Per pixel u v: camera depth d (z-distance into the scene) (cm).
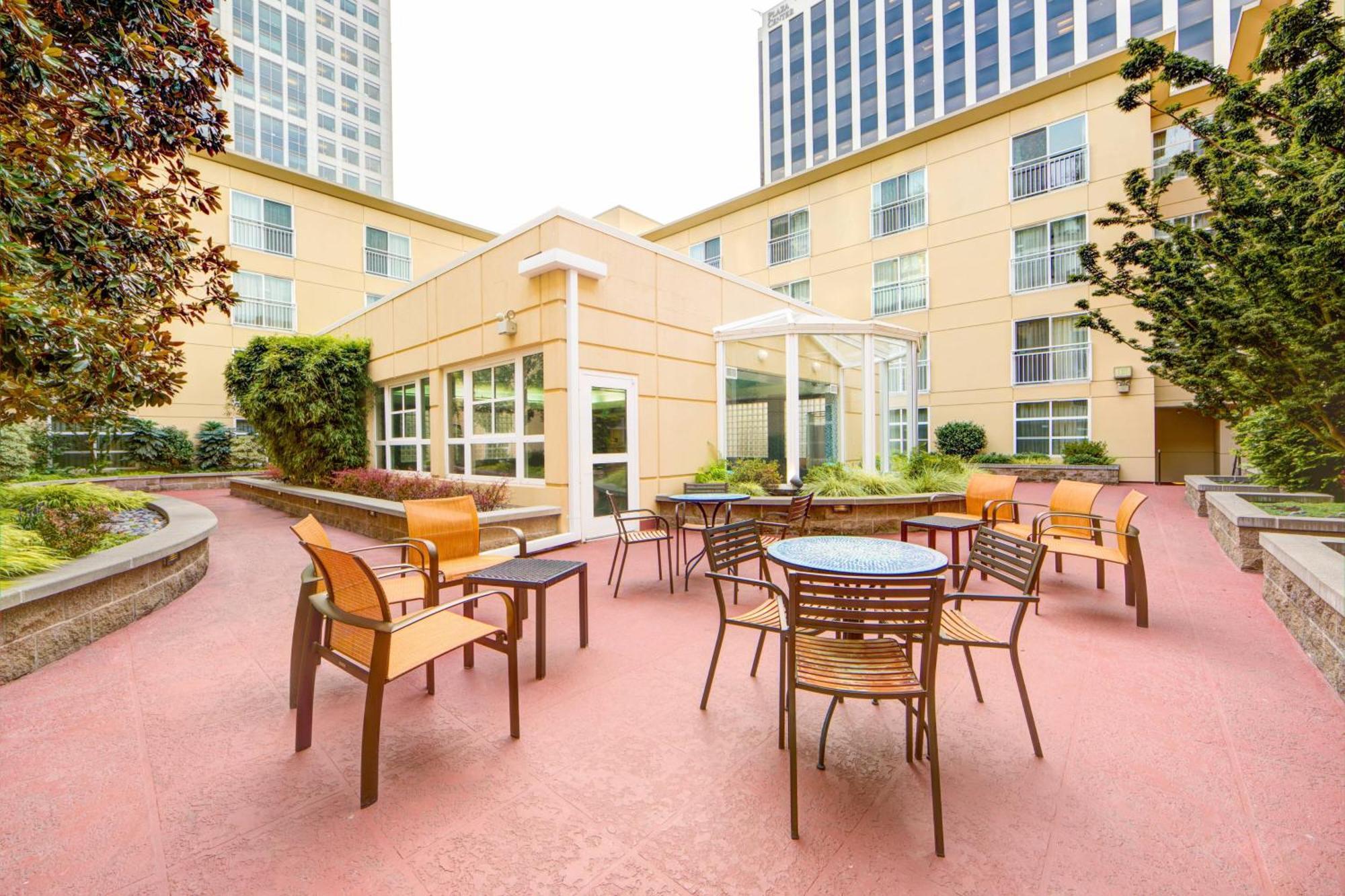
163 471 1462
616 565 593
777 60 3712
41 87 293
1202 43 2308
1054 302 1387
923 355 1584
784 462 870
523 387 757
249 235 1556
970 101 2884
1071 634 374
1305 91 350
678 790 212
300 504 1013
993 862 173
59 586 335
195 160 1465
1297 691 288
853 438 922
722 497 596
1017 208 1430
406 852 179
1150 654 338
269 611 440
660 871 170
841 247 1714
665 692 296
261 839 185
